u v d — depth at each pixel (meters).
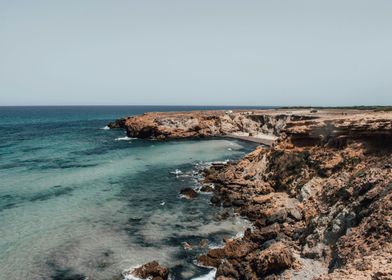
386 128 30.73
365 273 14.98
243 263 23.75
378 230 19.03
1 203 37.31
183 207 36.91
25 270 24.02
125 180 47.72
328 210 26.19
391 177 23.27
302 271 21.16
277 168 38.78
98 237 29.23
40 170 53.09
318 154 35.84
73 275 23.47
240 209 35.19
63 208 36.09
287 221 29.16
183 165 58.22
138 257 25.92
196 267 24.67
